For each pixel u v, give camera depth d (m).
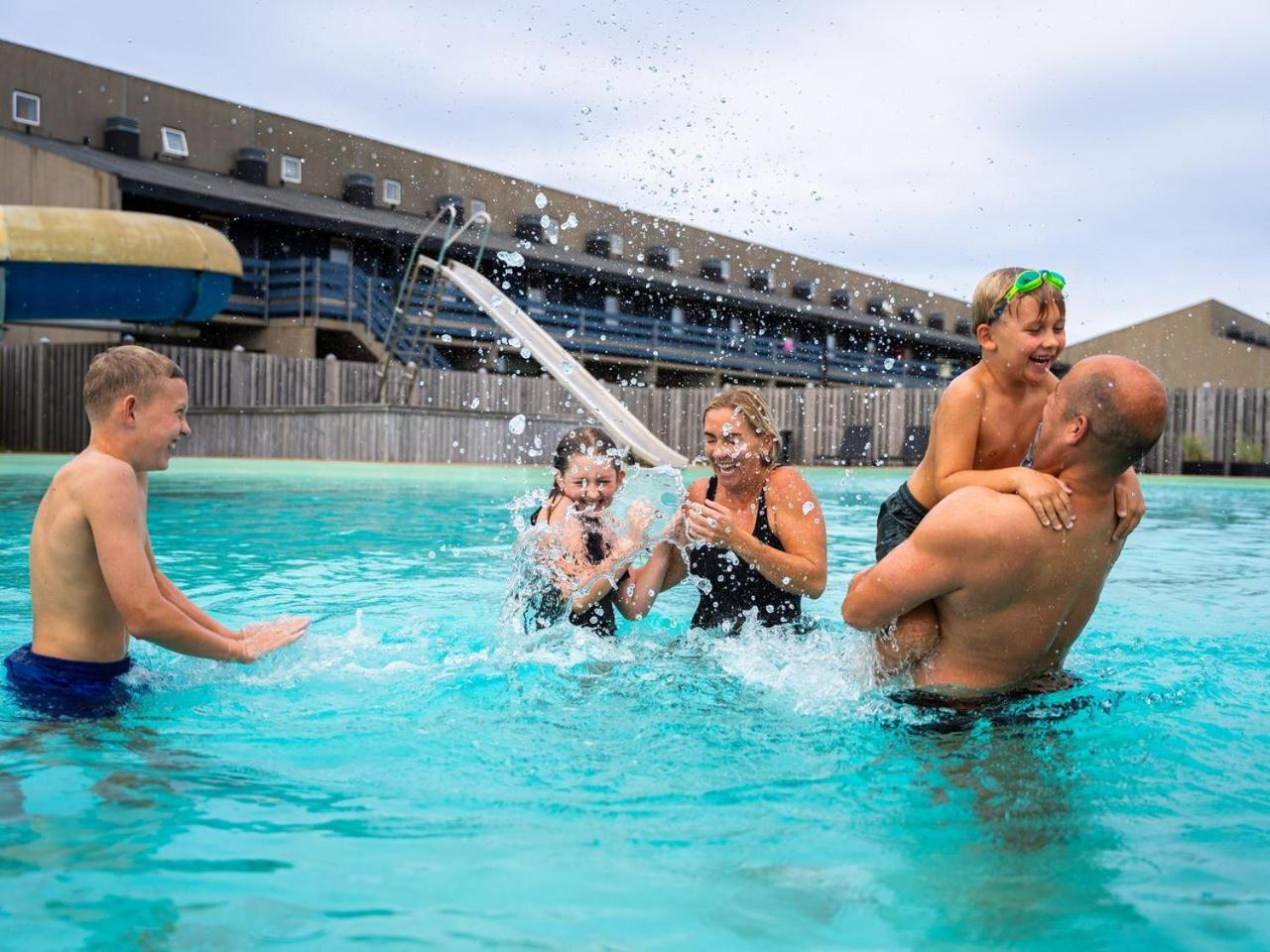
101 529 2.25
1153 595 4.16
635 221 27.75
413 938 1.15
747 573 2.97
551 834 1.50
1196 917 1.24
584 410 13.65
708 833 1.51
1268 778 1.80
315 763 1.85
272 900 1.25
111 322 18.50
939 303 35.75
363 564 4.62
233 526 6.19
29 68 19.08
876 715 2.19
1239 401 16.02
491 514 7.19
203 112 21.17
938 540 2.10
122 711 2.18
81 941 1.14
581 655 2.75
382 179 23.62
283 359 16.44
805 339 30.73
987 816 1.60
